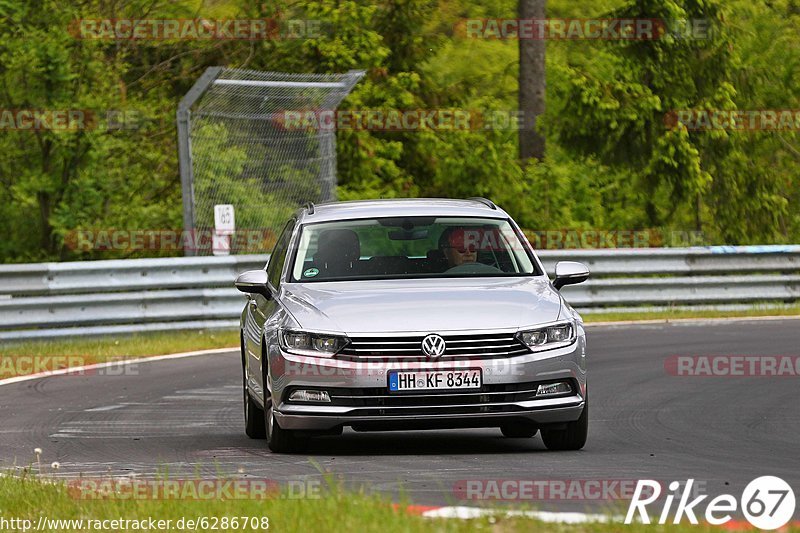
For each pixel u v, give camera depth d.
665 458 29.38
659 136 104.00
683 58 105.62
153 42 94.00
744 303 75.44
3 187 81.31
